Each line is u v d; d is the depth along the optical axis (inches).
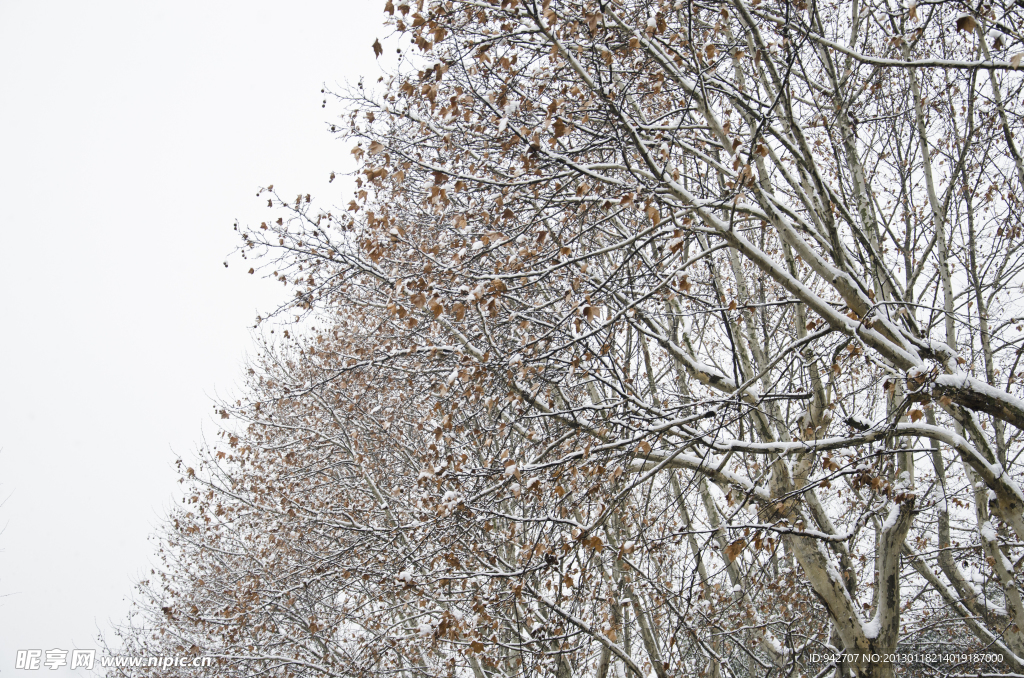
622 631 356.8
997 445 350.9
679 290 248.5
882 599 257.6
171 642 581.3
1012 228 365.1
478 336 284.8
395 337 356.5
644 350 373.4
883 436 235.5
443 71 235.1
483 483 299.3
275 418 518.9
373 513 414.9
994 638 331.3
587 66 266.2
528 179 247.9
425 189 280.7
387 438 453.1
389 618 418.3
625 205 212.8
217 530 549.0
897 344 246.5
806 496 292.7
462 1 236.8
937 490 358.0
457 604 331.9
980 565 365.7
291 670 422.6
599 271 340.8
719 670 335.0
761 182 299.0
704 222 274.1
